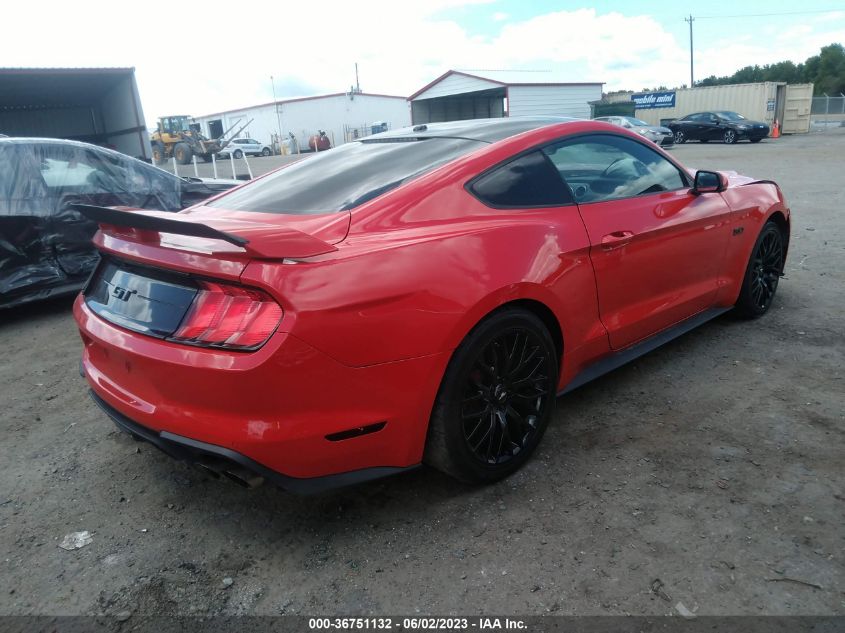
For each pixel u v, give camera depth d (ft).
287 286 6.26
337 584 6.73
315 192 8.61
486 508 7.84
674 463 8.54
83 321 8.11
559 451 9.04
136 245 7.53
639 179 10.59
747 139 87.97
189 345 6.60
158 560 7.27
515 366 8.14
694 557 6.74
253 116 168.55
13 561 7.34
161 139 119.24
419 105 132.67
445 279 7.20
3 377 13.24
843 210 26.78
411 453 7.41
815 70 258.98
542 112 111.86
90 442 10.19
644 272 10.18
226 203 9.40
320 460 6.74
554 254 8.46
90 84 50.14
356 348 6.61
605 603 6.23
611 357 10.23
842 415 9.52
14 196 16.25
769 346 12.35
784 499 7.60
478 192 8.34
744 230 12.58
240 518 7.98
